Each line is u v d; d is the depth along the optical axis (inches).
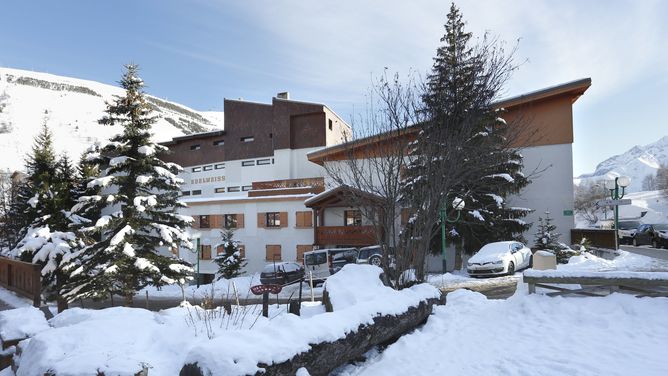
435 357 218.1
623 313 262.8
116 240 565.3
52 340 182.1
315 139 1541.6
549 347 220.1
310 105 1539.1
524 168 1043.9
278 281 865.5
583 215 2942.9
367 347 225.3
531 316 283.1
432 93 376.2
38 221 842.2
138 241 616.1
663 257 837.2
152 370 165.8
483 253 725.3
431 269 995.3
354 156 386.6
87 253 601.6
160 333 210.2
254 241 1219.9
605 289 301.0
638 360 193.2
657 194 3941.9
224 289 925.8
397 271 339.6
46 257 696.4
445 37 619.2
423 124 364.2
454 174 346.0
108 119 631.2
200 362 149.5
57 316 262.4
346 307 239.0
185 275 641.0
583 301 289.0
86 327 201.2
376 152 390.0
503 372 190.5
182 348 189.2
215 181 1702.8
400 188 360.5
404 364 209.9
